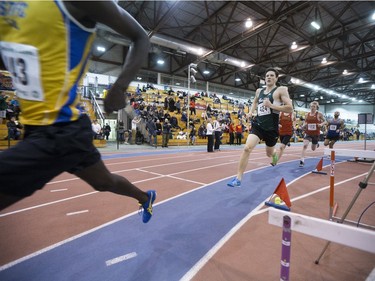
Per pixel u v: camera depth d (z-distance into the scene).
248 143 3.66
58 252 1.98
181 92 22.02
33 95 0.96
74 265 1.80
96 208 3.02
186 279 1.66
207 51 16.55
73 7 0.90
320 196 3.69
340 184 4.51
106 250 2.02
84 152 1.07
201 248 2.07
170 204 3.22
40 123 0.96
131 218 2.70
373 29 15.94
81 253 1.97
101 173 1.30
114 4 0.96
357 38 17.88
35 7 0.89
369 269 1.81
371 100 39.38
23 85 0.96
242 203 3.30
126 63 1.06
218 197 3.57
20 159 0.89
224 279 1.67
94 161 1.20
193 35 17.38
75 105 1.06
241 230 2.44
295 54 21.16
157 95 18.55
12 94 10.72
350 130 33.62
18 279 1.64
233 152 10.70
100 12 0.92
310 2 11.80
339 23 15.20
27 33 0.91
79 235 2.28
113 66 20.66
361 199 3.55
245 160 3.56
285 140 5.70
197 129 16.86
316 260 1.87
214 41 15.14
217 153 10.17
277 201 3.21
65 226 2.48
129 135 14.18
